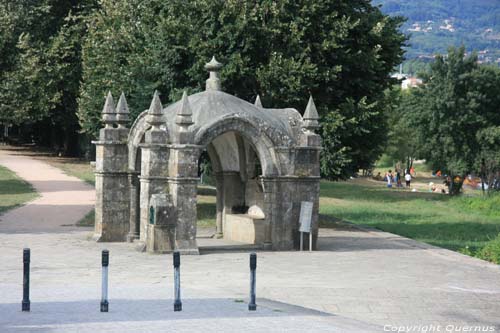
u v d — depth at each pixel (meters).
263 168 26.45
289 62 34.84
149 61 38.28
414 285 20.22
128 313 15.95
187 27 36.28
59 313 15.92
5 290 18.75
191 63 36.84
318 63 36.09
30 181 55.62
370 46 37.22
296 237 26.92
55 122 76.12
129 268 22.28
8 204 42.31
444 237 36.38
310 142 26.89
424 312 17.16
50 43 70.88
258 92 36.38
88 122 49.75
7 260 23.80
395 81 39.44
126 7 47.16
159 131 25.30
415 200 62.38
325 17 35.72
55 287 19.28
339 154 35.84
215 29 36.16
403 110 77.75
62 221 35.56
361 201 59.53
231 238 29.94
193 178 25.08
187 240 25.22
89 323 14.94
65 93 72.94
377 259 25.22
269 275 21.38
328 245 29.00
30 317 15.50
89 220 36.00
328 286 19.59
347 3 36.94
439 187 90.25
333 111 35.72
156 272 21.59
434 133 75.88
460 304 18.03
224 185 30.52
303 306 17.25
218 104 26.19
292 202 26.83
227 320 15.33
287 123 27.42
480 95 73.81
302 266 23.20
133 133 28.28
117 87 42.47
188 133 25.00
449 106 72.88
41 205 42.28
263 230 28.00
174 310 16.22
